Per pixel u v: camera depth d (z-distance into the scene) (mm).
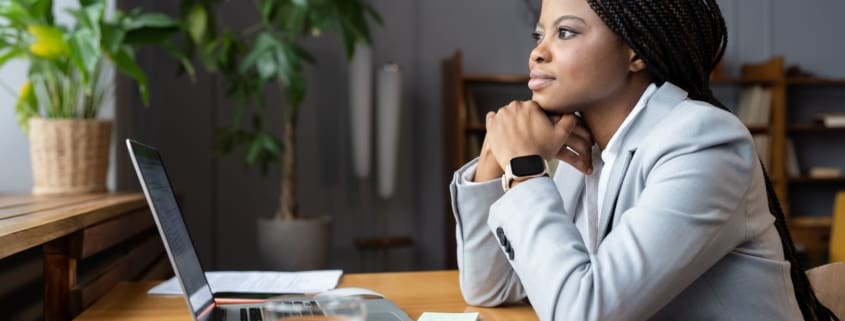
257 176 3789
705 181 810
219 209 3742
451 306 1119
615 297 793
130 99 3055
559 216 879
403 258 4027
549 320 826
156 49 3629
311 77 3875
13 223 1018
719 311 869
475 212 1077
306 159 3883
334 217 3924
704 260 815
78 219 1181
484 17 4109
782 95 4125
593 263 818
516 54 4137
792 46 4445
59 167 2041
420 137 4047
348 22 3096
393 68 3680
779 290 871
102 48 2061
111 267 1392
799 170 4426
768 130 4180
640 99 938
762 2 4426
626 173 917
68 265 1177
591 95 936
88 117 2182
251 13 3727
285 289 1215
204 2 3051
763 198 877
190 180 3693
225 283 1267
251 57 2953
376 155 3943
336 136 3912
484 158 1073
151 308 1116
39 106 2248
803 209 4430
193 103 3688
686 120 859
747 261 861
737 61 4406
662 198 817
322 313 673
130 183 2916
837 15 4484
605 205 945
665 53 916
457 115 3721
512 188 924
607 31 906
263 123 3801
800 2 4457
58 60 2037
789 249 977
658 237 801
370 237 3975
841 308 1110
